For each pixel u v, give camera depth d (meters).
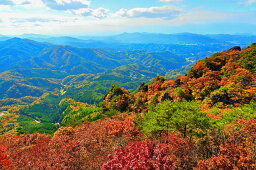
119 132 28.55
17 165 23.86
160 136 22.70
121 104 61.00
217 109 32.41
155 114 24.33
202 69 59.03
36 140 38.31
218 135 18.06
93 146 25.86
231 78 44.50
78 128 38.75
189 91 50.12
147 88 73.88
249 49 57.81
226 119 24.38
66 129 37.41
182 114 20.16
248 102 34.03
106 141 27.05
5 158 24.81
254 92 35.06
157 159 13.84
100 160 21.41
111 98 74.06
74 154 24.34
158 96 56.75
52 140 32.03
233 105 34.47
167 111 22.44
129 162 13.33
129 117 37.06
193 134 19.64
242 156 13.70
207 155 16.70
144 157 13.74
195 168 14.27
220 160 13.50
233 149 14.62
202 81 50.41
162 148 14.95
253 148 14.16
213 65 59.12
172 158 14.84
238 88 37.12
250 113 24.73
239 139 16.38
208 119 19.81
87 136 29.72
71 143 27.09
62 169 21.17
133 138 26.23
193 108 20.67
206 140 18.09
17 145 36.34
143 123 29.05
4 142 38.38
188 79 59.28
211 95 39.09
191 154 16.44
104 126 32.75
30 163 23.77
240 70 45.91
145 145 15.86
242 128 17.02
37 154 26.92
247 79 40.22
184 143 17.48
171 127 21.61
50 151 26.44
